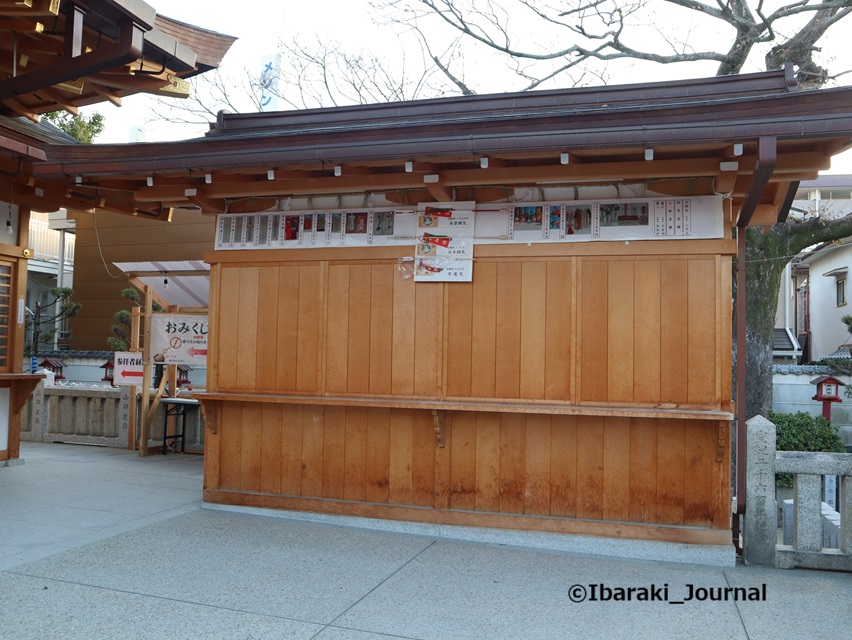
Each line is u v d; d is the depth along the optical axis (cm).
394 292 643
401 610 446
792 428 1024
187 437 1067
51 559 531
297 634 406
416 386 632
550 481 599
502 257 613
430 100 675
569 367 593
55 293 1766
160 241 1678
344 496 656
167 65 832
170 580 492
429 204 633
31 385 915
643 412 556
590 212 595
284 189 648
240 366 691
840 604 467
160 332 1012
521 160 571
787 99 481
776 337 1858
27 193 878
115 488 788
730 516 563
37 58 838
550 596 475
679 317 573
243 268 695
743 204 569
